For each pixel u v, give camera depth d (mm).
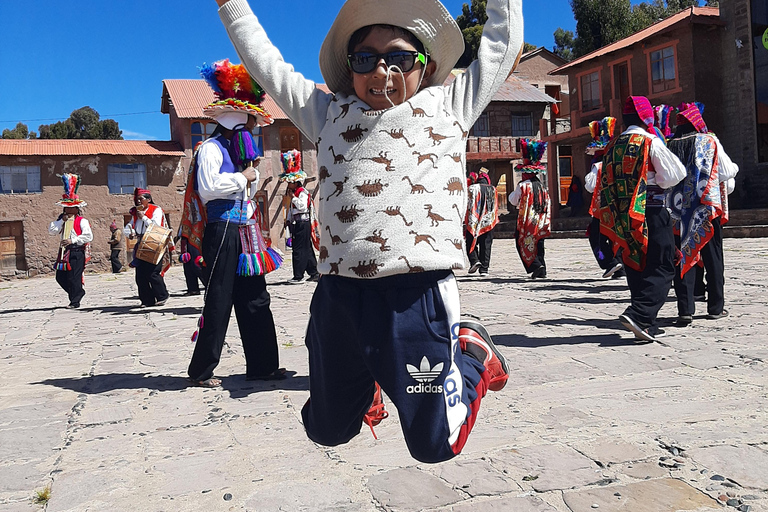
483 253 12070
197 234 4582
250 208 4652
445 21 1922
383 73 1872
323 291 1939
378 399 2188
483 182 12070
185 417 3902
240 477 2930
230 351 5980
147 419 3896
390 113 1878
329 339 1924
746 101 22719
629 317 5156
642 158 5125
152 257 9734
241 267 4535
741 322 5887
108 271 27344
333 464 3029
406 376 1781
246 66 2141
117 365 5625
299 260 12859
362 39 1937
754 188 22484
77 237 10875
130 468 3092
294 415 3848
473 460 2975
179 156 28531
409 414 1783
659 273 5211
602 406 3701
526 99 34375
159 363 5621
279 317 7906
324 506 2596
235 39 2143
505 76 2059
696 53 23438
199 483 2879
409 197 1843
